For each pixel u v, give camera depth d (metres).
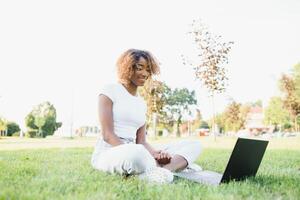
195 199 1.96
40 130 11.80
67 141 10.57
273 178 2.89
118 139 2.74
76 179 2.45
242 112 25.56
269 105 24.52
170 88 16.09
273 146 8.83
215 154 5.76
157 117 16.44
